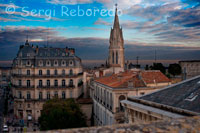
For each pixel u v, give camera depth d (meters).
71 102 70.25
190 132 15.59
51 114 60.12
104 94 64.44
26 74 98.00
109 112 58.31
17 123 90.56
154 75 61.34
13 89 104.19
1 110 114.44
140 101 28.44
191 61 98.25
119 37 124.56
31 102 96.69
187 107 23.00
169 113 23.27
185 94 25.64
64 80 99.00
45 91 97.62
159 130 15.51
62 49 105.12
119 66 122.56
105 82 66.69
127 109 30.03
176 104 24.50
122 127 15.81
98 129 15.46
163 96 27.52
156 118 25.03
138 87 55.88
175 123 16.56
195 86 26.11
